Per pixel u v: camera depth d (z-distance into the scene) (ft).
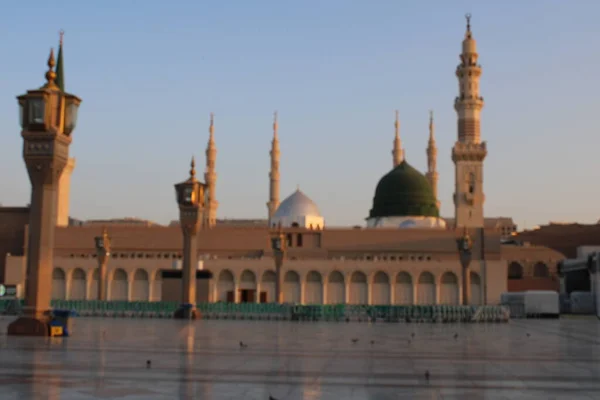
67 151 128.57
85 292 457.68
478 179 489.67
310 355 97.86
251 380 71.10
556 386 69.10
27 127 123.85
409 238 471.62
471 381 72.23
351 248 473.67
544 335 155.74
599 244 526.57
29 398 58.23
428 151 631.15
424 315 233.55
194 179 227.40
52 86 125.39
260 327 179.63
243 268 450.71
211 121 592.60
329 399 60.80
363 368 82.58
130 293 456.04
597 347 118.32
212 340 124.67
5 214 509.35
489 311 236.02
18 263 467.52
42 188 126.31
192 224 227.20
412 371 80.07
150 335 136.56
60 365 80.18
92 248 482.28
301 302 446.19
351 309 235.20
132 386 65.46
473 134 497.87
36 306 126.21
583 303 319.47
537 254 475.72
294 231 479.00
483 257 463.01
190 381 69.46
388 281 446.60
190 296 228.43
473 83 503.20
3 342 111.86
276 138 609.01
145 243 482.69
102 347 104.63
